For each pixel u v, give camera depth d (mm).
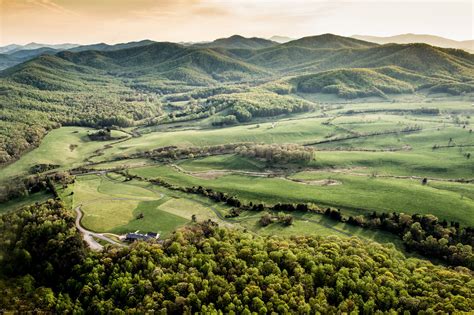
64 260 127125
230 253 122812
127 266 118312
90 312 107000
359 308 101750
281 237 146500
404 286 108375
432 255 145375
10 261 130625
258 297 102688
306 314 98250
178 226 162625
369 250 131125
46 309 110250
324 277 112250
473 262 133875
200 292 105062
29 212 156250
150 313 99750
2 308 109625
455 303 98625
